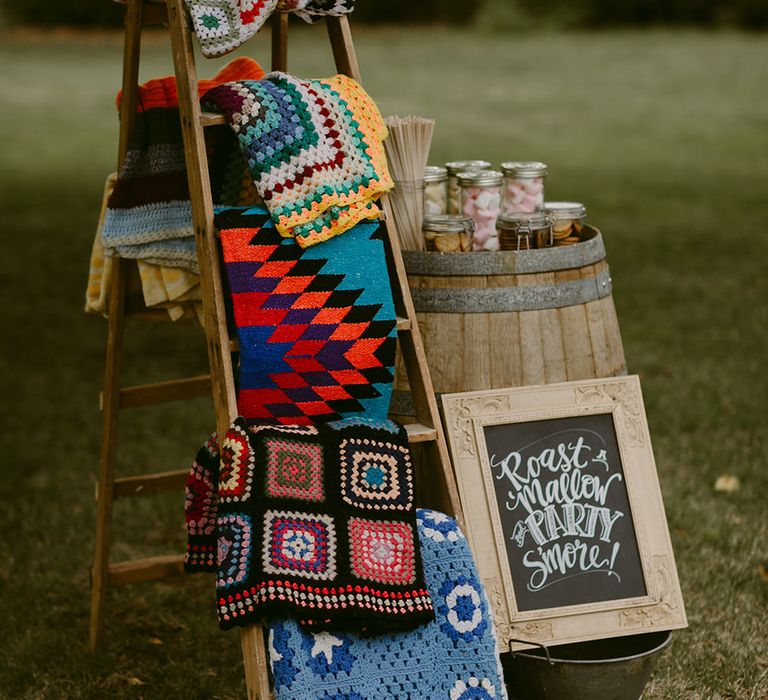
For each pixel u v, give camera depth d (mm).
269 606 2266
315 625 2344
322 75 18344
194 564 2650
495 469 2842
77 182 11695
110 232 2801
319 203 2494
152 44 26156
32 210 10305
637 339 6230
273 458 2402
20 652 3283
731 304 6922
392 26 29375
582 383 2938
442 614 2469
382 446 2529
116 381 3137
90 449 4883
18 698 3074
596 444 2920
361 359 2564
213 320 2496
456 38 26484
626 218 9602
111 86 19672
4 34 28422
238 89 2506
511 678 2869
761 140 13617
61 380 5801
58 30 29250
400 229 3055
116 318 3043
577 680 2723
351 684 2354
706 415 5016
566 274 2963
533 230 3004
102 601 3271
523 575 2801
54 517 4211
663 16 27203
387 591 2385
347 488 2445
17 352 6258
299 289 2506
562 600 2809
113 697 3072
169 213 2791
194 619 3486
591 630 2801
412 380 2760
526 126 14914
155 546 3992
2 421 5227
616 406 2943
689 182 11219
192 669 3195
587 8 27453
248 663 2389
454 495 2711
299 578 2312
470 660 2451
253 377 2518
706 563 3691
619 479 2916
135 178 2797
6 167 12492
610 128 14695
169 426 5113
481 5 29016
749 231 9078
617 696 2758
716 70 19906
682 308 6855
